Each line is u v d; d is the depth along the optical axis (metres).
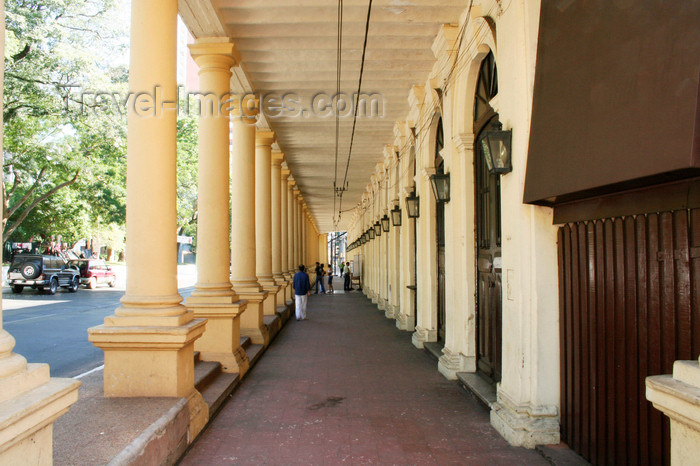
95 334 3.95
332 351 8.20
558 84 3.45
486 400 4.89
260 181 10.53
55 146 16.47
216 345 6.13
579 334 3.70
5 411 1.84
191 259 64.94
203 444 4.05
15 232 22.48
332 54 7.34
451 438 4.18
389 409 4.99
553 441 3.95
